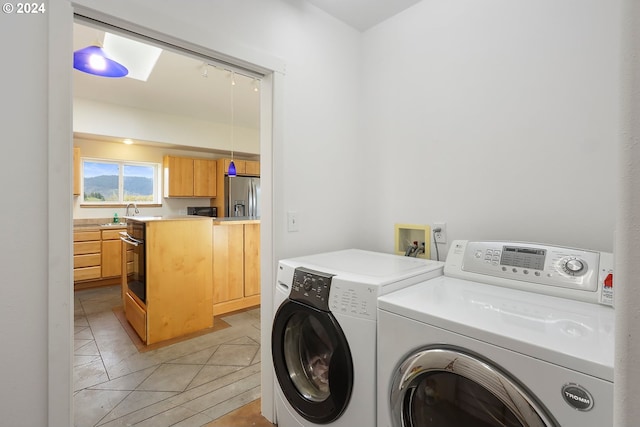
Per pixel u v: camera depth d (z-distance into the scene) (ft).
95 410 6.13
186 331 9.77
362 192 7.32
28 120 3.49
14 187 3.43
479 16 5.37
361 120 7.31
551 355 2.43
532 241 4.81
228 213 19.94
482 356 2.80
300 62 6.07
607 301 3.45
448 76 5.79
